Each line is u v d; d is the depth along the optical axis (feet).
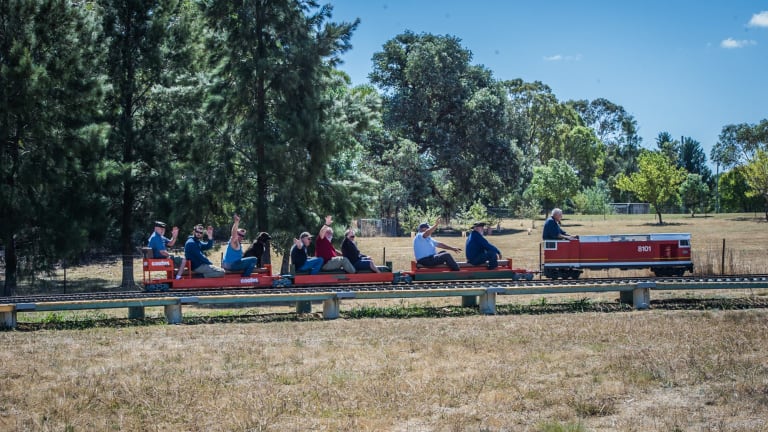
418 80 234.17
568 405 32.89
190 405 33.47
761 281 64.13
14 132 87.66
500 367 40.06
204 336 51.24
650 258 78.64
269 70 88.94
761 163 250.16
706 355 41.98
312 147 89.86
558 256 77.61
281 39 94.12
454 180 240.53
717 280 66.18
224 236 160.86
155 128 100.01
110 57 97.55
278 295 57.67
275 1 91.04
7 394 35.47
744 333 48.70
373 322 56.95
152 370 40.32
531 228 229.86
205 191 91.45
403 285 64.44
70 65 86.28
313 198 95.50
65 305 54.85
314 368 40.37
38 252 88.33
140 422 31.24
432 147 239.91
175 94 95.20
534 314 60.64
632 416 31.19
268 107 95.20
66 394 35.50
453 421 30.73
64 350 46.16
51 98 85.76
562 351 44.16
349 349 45.60
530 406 32.78
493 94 243.60
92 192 90.94
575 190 272.51
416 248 67.62
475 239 68.54
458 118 234.99
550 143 385.70
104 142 88.63
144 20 98.78
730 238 172.86
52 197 87.56
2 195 82.38
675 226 223.71
